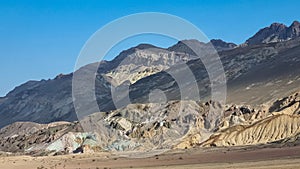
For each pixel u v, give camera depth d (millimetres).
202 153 134125
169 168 99438
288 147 149500
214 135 183375
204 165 105750
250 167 91812
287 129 185250
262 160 113688
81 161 139625
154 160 117812
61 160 158875
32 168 136375
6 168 141750
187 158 122688
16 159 178250
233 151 147250
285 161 102750
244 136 185875
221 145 175375
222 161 117750
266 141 180500
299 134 175000
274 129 187000
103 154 137125
